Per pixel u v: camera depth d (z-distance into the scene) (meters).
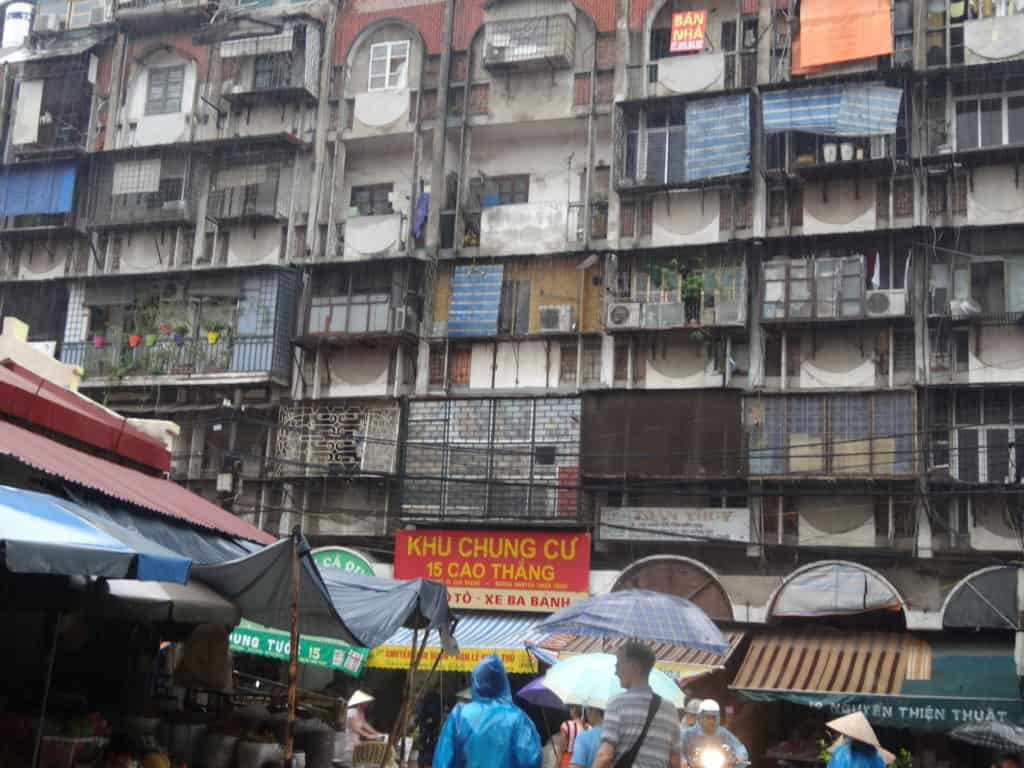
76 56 28.53
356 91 26.83
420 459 23.61
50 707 9.34
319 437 24.44
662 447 21.88
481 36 26.28
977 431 20.72
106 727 8.84
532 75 25.59
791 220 22.84
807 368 22.03
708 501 21.84
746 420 21.69
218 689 11.14
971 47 22.09
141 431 12.65
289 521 24.34
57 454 9.51
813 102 22.50
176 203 27.14
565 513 22.28
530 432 23.02
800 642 19.12
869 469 20.70
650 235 23.80
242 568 8.70
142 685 10.90
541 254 24.22
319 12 27.48
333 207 26.11
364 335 24.45
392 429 24.08
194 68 28.22
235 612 9.16
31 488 8.94
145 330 26.48
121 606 8.55
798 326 21.91
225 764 10.09
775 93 22.81
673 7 24.97
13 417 10.07
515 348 24.14
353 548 23.25
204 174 27.48
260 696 13.47
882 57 22.84
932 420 20.92
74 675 10.38
